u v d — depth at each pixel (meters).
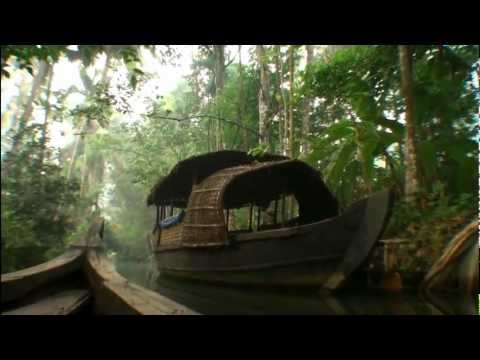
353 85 9.33
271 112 12.50
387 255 6.59
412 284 6.30
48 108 13.94
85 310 3.29
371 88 9.54
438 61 8.53
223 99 14.32
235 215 14.52
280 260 6.50
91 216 17.95
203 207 8.00
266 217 12.34
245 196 10.83
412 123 7.60
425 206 7.00
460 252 5.73
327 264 6.00
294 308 4.61
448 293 5.76
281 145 12.26
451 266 5.82
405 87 7.78
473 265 5.56
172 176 9.61
